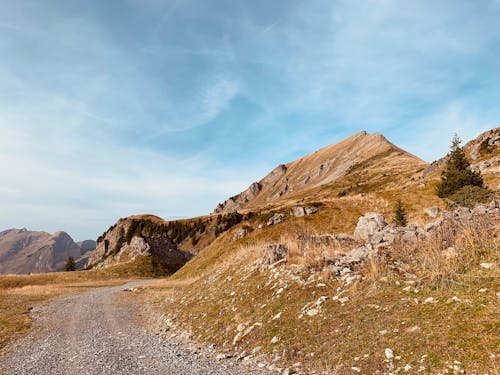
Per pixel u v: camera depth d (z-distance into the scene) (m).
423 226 15.17
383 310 9.32
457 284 9.02
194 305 18.39
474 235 11.11
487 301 7.82
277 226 65.62
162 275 82.06
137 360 10.88
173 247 106.62
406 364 6.95
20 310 25.36
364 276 11.82
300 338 9.80
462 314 7.74
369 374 7.17
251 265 18.67
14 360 12.12
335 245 17.19
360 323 9.16
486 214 12.71
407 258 12.14
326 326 9.82
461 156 56.53
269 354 9.73
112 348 12.90
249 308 13.73
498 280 8.44
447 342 7.05
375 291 10.49
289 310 11.79
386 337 8.08
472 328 7.16
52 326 18.95
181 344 12.89
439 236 12.17
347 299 10.77
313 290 12.39
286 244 18.25
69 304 29.22
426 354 6.97
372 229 20.09
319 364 8.26
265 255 18.03
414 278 10.44
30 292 41.03
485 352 6.38
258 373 8.73
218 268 23.77
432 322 7.89
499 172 64.00
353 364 7.69
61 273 72.12
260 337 10.99
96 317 21.75
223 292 17.64
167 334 14.99
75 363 11.10
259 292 14.73
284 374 8.24
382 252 13.20
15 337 16.11
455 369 6.29
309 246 17.17
